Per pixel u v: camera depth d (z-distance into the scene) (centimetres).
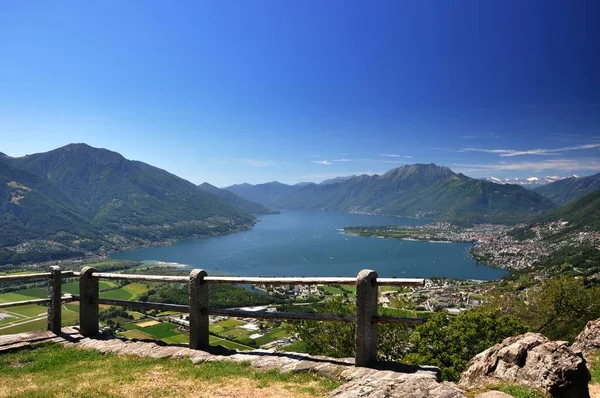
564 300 2319
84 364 762
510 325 1856
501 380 680
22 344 878
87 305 956
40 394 602
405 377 577
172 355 782
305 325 1920
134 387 623
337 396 550
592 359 1244
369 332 643
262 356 734
